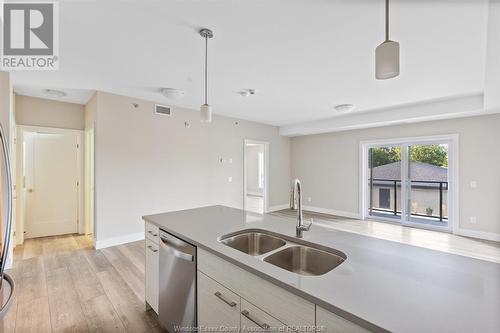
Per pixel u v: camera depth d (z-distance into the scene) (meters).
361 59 2.67
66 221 4.71
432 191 5.13
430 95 3.95
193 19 1.95
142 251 3.73
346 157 6.34
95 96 3.88
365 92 3.81
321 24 2.01
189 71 3.02
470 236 4.49
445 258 1.27
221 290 1.37
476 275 1.07
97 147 3.83
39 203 4.49
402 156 5.45
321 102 4.45
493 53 2.14
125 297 2.44
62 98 4.25
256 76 3.18
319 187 6.91
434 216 5.11
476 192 4.45
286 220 2.16
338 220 5.84
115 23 1.99
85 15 1.89
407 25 1.99
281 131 7.12
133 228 4.21
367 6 1.77
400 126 5.39
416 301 0.85
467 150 4.54
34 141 4.45
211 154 5.43
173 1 1.73
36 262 3.29
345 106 4.55
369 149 6.11
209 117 2.46
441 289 0.94
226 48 2.43
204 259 1.51
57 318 2.10
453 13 1.82
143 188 4.34
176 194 4.80
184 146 4.94
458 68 2.85
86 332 1.93
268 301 1.09
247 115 5.64
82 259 3.40
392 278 1.04
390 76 1.22
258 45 2.36
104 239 3.89
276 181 7.15
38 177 4.48
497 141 4.25
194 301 1.59
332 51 2.49
